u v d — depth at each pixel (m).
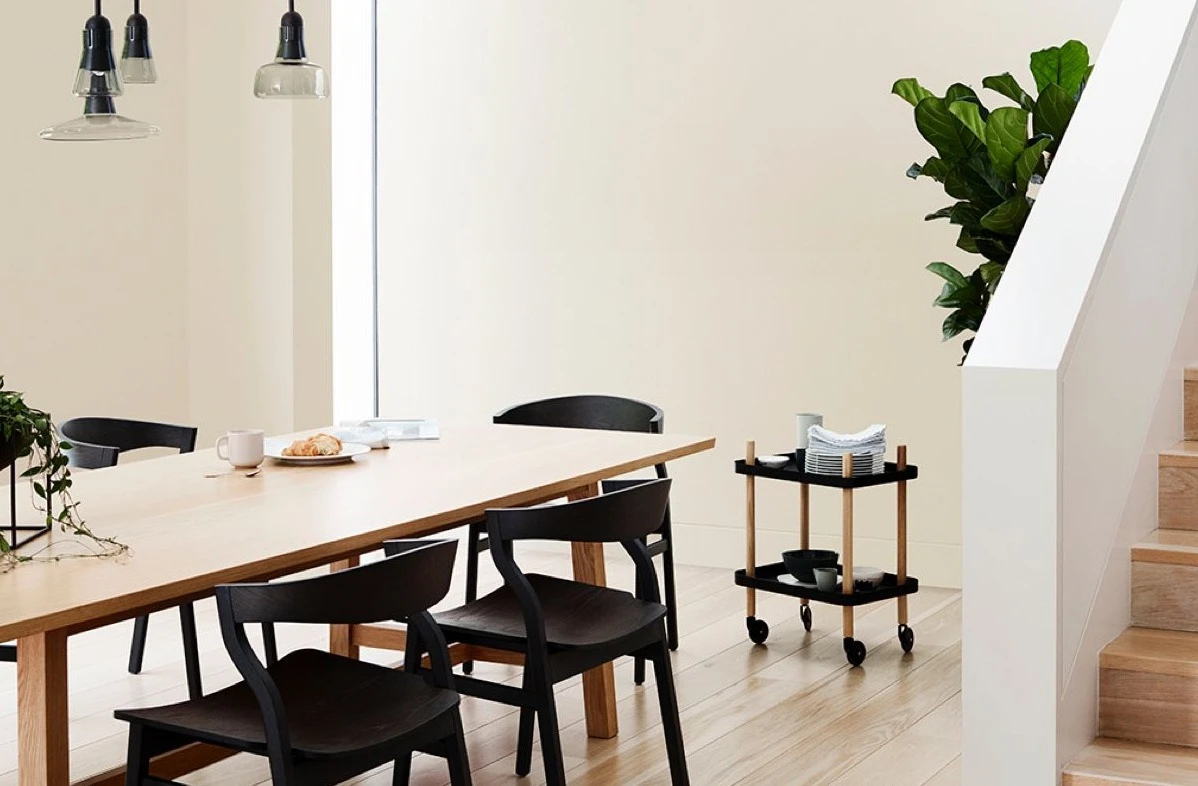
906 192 5.71
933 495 5.73
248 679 2.50
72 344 5.90
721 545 6.14
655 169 6.14
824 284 5.87
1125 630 3.12
